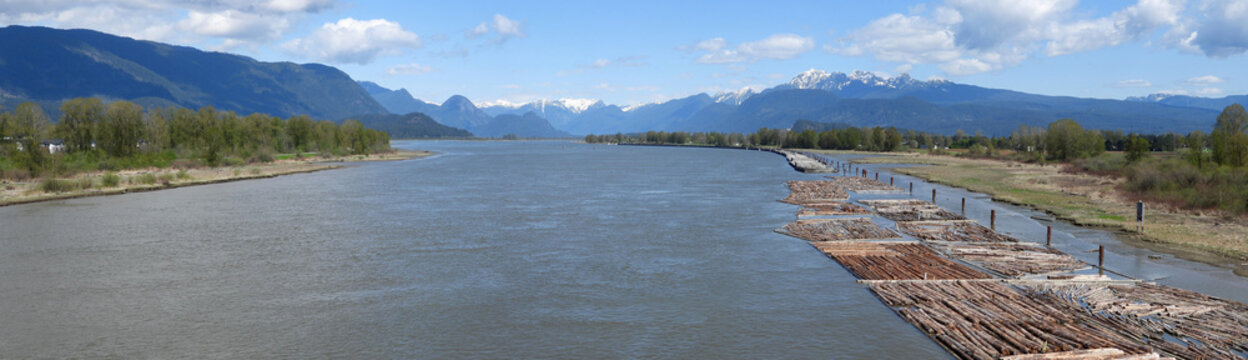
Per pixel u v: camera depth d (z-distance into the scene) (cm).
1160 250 4275
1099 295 3152
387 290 3581
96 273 4006
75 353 2683
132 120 14350
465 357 2620
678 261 4247
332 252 4603
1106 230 5094
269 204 7575
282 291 3572
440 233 5372
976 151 19938
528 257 4397
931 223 5653
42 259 4419
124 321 3078
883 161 17400
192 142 16612
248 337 2855
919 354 2570
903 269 3859
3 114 11706
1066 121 15838
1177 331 2622
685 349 2683
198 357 2638
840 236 5016
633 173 13175
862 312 3102
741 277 3806
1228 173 7394
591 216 6344
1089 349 2406
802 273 3888
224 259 4394
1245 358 2342
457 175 12756
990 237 4900
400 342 2791
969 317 2866
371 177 12238
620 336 2838
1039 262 3959
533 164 17462
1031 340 2523
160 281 3800
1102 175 10338
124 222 6125
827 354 2598
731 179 11294
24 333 2922
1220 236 4619
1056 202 6869
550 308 3238
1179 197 6525
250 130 18925
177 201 7938
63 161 11938
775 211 6700
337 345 2759
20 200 7806
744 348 2681
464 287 3631
